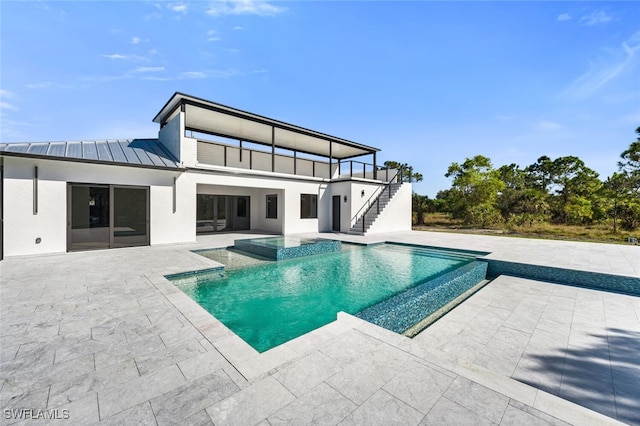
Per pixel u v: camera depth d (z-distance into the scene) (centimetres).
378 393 195
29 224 703
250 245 898
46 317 336
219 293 539
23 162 695
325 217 1475
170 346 268
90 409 183
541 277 635
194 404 187
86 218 787
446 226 2097
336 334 289
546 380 263
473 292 575
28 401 191
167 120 1205
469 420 169
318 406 182
